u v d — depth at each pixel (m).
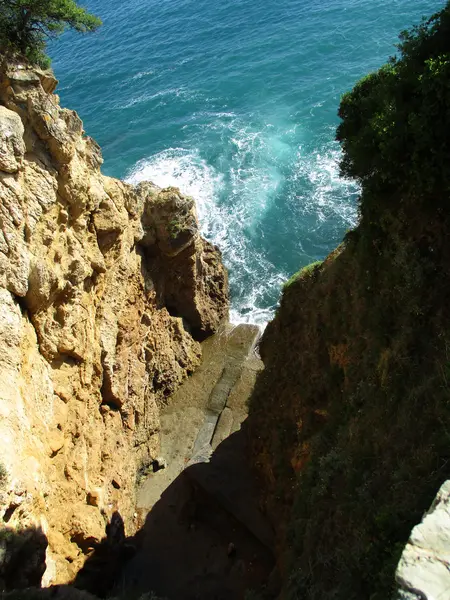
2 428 16.61
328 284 19.84
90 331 23.86
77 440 22.28
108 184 26.11
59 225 21.86
